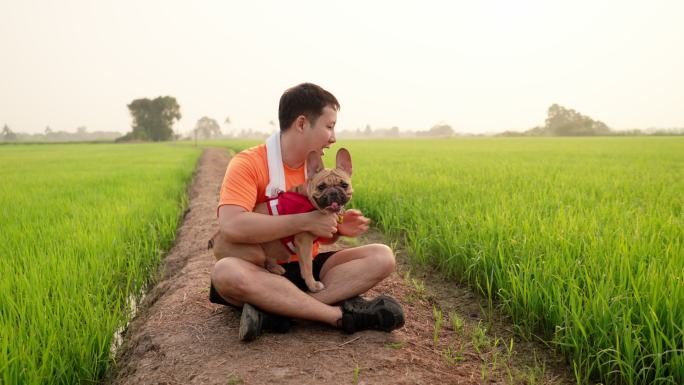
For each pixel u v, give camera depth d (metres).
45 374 3.47
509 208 7.46
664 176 13.29
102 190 13.09
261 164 3.92
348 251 4.18
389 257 4.02
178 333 4.02
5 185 14.55
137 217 8.91
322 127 3.80
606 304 3.60
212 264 6.07
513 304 4.55
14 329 3.82
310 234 3.81
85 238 6.83
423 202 8.83
